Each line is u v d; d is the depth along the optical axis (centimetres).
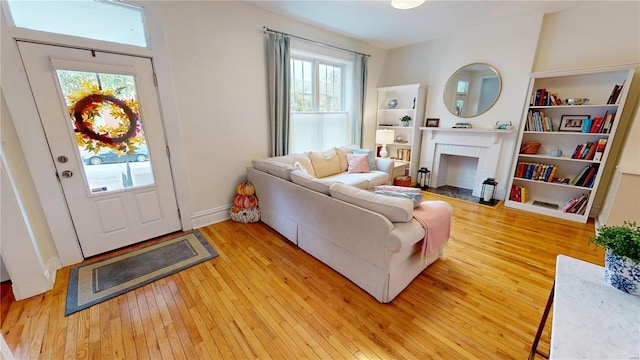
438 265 228
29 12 186
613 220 267
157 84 247
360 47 441
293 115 384
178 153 272
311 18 335
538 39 330
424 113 465
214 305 180
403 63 480
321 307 179
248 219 312
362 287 195
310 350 147
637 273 91
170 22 246
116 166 239
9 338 153
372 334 157
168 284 202
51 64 195
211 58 279
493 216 334
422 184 471
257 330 160
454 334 157
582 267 112
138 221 259
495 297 188
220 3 274
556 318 86
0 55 176
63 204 215
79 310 174
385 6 298
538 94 327
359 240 187
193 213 297
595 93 306
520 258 238
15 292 179
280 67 331
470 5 296
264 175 286
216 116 294
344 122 460
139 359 141
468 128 399
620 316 86
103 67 216
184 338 154
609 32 290
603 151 292
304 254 246
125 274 213
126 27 227
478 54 384
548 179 337
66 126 208
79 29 205
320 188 219
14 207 171
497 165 387
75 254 226
